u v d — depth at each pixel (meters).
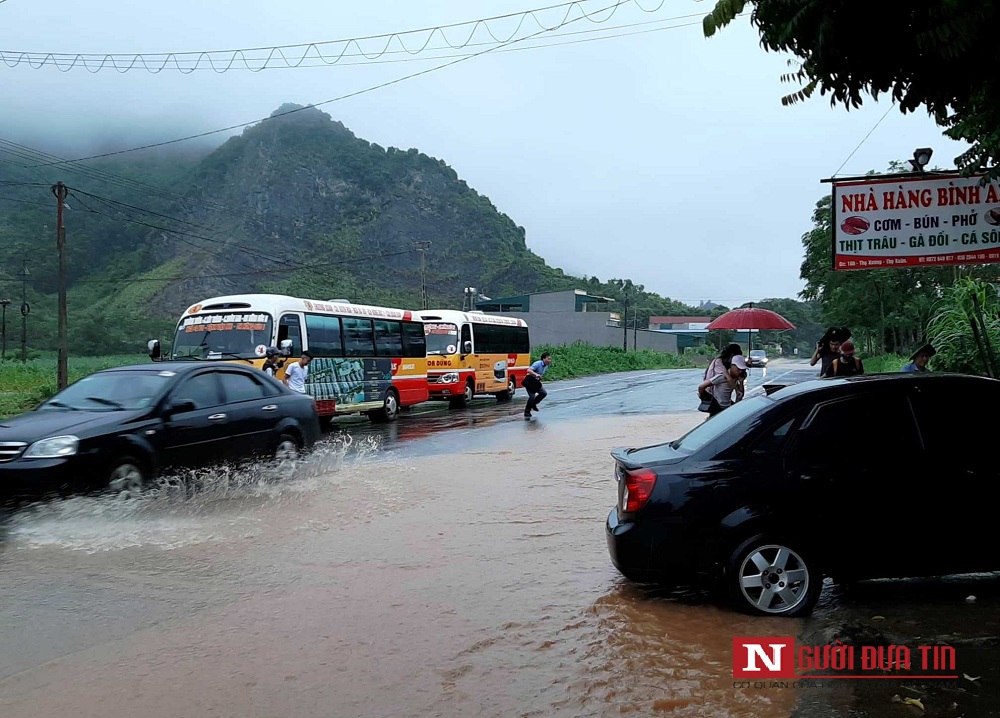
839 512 4.95
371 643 4.68
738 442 5.18
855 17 4.56
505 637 4.76
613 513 5.57
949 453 5.04
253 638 4.78
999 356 11.45
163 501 8.47
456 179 179.38
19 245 107.44
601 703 3.87
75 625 5.05
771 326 11.12
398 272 132.62
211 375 9.66
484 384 26.50
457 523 7.89
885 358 31.55
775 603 4.99
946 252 9.81
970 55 4.64
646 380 43.44
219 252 119.56
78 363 53.78
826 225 35.34
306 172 167.50
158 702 3.91
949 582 5.70
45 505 7.43
